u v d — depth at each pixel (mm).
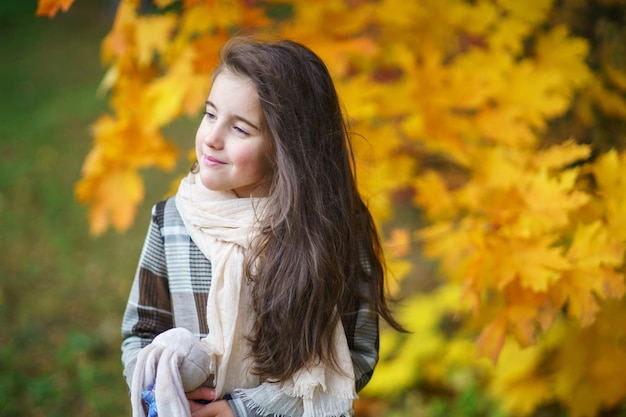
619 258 1827
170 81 2102
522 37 2361
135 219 5285
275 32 2211
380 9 2336
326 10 2260
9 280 4293
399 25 2436
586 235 1866
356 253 1520
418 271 4328
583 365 2379
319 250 1395
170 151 2232
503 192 2051
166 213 1508
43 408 3146
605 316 2195
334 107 1480
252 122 1372
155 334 1506
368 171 2158
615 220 1901
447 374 3295
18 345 3623
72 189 5551
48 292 4230
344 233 1466
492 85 2227
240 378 1427
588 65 2596
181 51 2162
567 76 2221
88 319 3982
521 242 1887
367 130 2354
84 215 5203
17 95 7258
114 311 4098
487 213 2049
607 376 2336
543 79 2195
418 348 3176
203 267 1441
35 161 5945
